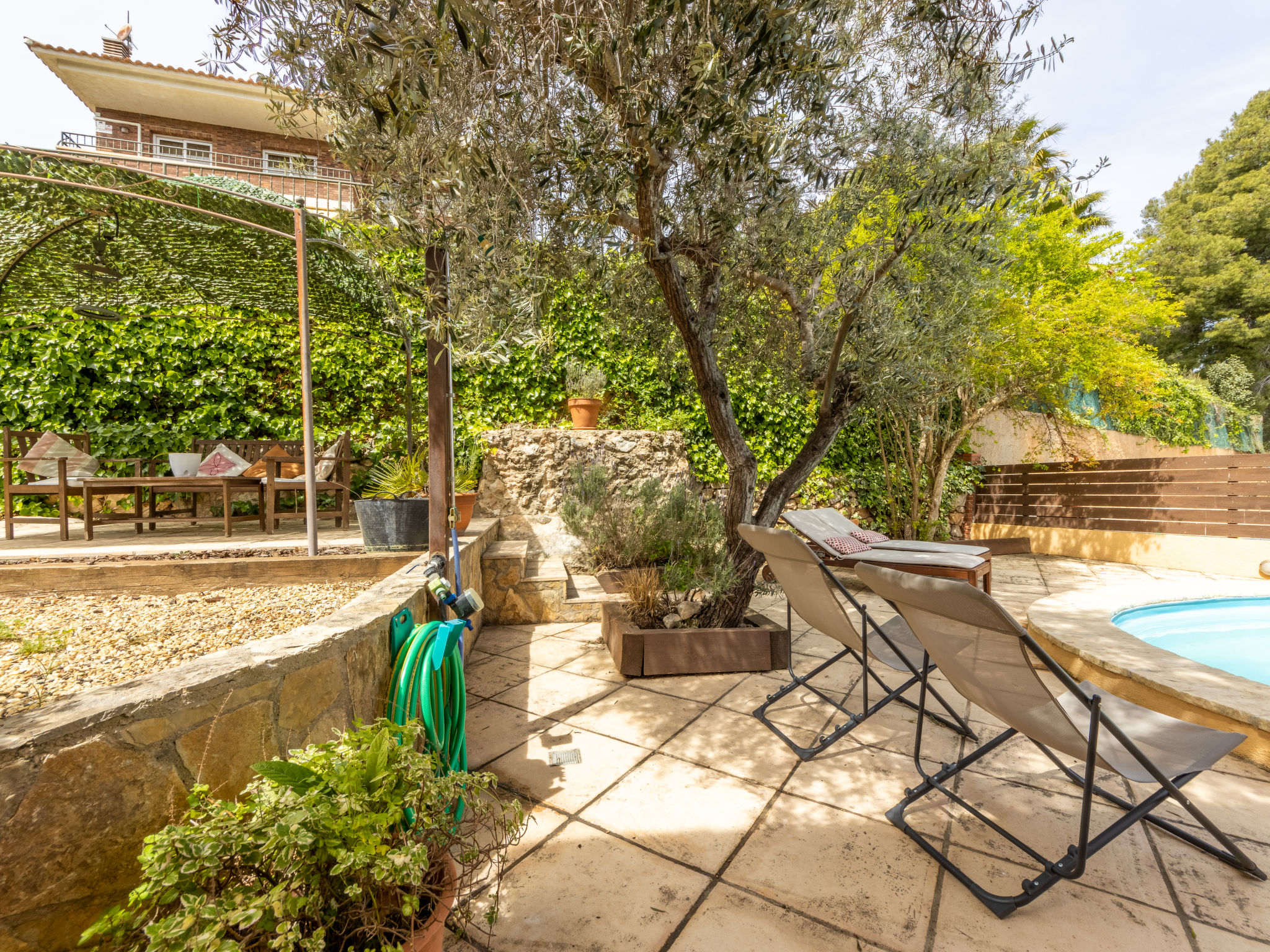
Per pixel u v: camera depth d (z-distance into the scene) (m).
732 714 2.91
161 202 3.12
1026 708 1.62
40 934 0.92
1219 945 1.46
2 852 0.87
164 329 5.76
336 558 3.49
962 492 9.46
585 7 1.90
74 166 3.08
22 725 0.93
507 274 2.46
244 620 2.47
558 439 6.48
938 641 1.78
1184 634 4.63
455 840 1.36
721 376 3.59
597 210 2.54
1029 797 2.17
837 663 3.77
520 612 4.75
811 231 3.62
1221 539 6.89
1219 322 20.75
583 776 2.30
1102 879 1.72
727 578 3.60
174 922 0.83
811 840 1.90
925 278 3.98
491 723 2.79
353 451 6.31
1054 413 8.71
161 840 0.93
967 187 2.88
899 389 3.93
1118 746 1.78
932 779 2.06
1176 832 1.91
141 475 5.48
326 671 1.55
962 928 1.52
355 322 5.66
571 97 2.23
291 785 1.07
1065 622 3.80
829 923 1.53
